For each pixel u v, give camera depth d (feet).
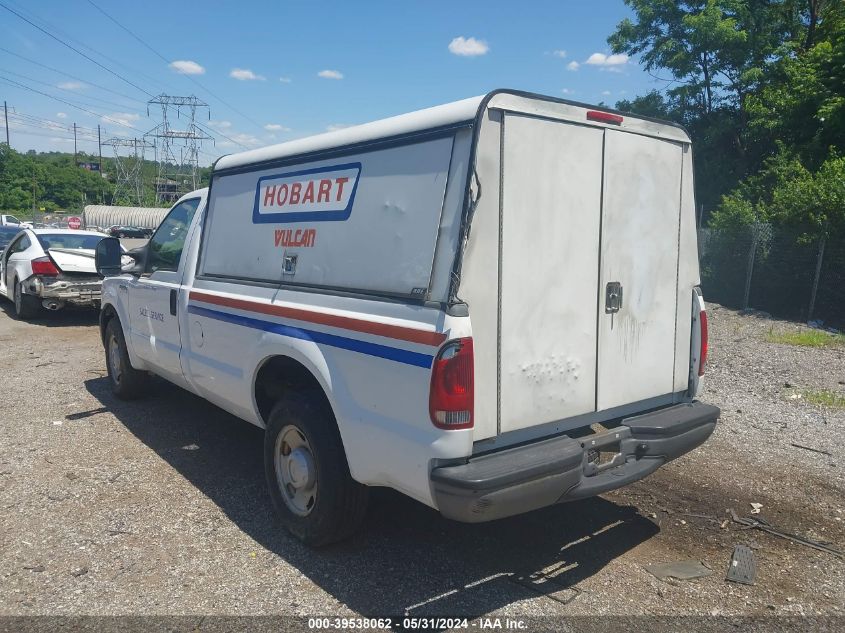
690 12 72.84
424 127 10.95
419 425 10.41
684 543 13.64
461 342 10.03
